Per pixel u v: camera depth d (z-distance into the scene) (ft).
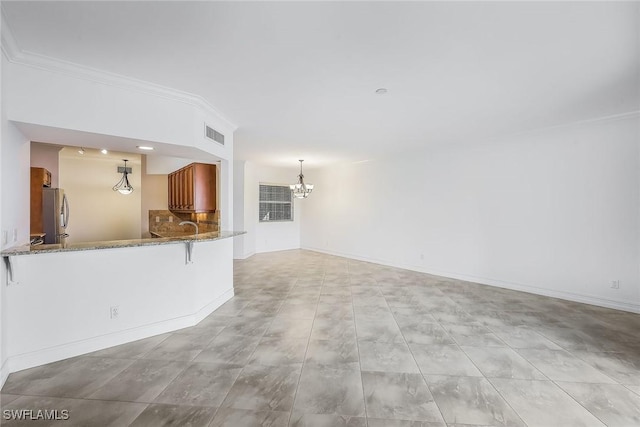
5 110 7.19
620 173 12.69
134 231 24.04
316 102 10.91
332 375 7.76
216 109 11.62
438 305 13.46
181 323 10.80
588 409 6.48
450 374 7.84
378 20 6.21
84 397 6.75
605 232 13.11
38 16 6.02
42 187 15.38
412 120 13.19
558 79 9.14
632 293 12.50
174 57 7.72
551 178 14.53
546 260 14.79
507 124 13.89
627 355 8.88
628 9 5.87
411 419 6.14
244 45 7.15
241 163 24.81
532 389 7.20
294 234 30.81
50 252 7.82
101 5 5.68
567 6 5.79
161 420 6.03
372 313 12.42
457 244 18.31
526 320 11.64
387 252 22.56
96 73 8.43
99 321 9.06
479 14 6.03
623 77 9.02
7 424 5.86
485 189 16.98
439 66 8.27
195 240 10.59
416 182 20.59
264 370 7.97
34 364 8.00
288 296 14.82
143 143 9.95
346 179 25.98
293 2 5.61
